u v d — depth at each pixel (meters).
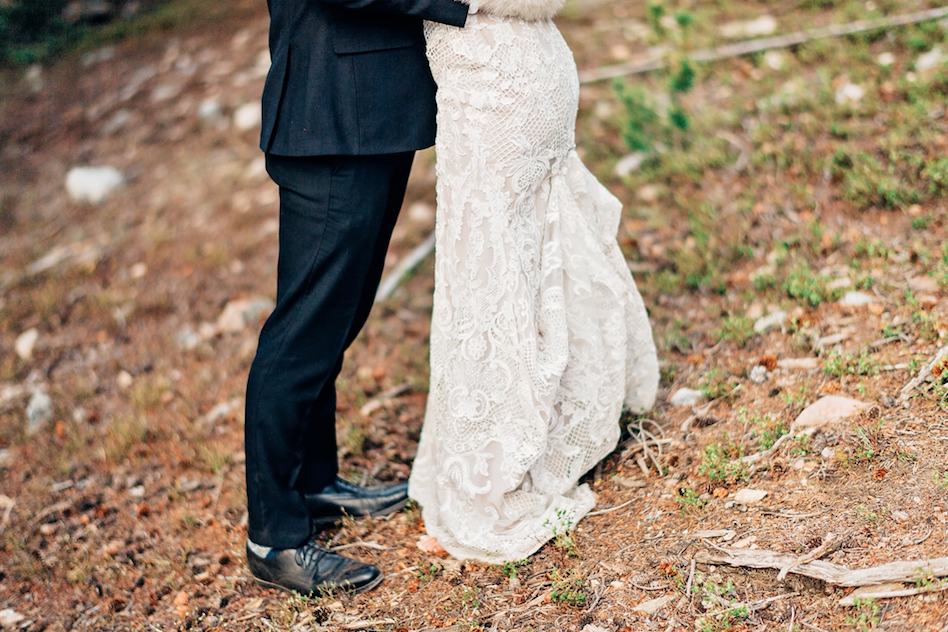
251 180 5.22
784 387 2.47
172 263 4.62
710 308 3.10
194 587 2.40
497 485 2.18
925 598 1.65
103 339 4.09
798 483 2.07
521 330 2.12
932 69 3.99
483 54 1.94
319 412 2.39
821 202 3.44
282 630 2.12
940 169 3.22
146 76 6.84
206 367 3.75
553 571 2.08
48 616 2.39
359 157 1.98
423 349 3.60
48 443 3.38
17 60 7.57
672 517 2.13
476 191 2.05
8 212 5.58
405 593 2.16
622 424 2.59
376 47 1.94
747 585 1.86
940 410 2.11
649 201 3.96
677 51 4.43
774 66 4.59
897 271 2.83
